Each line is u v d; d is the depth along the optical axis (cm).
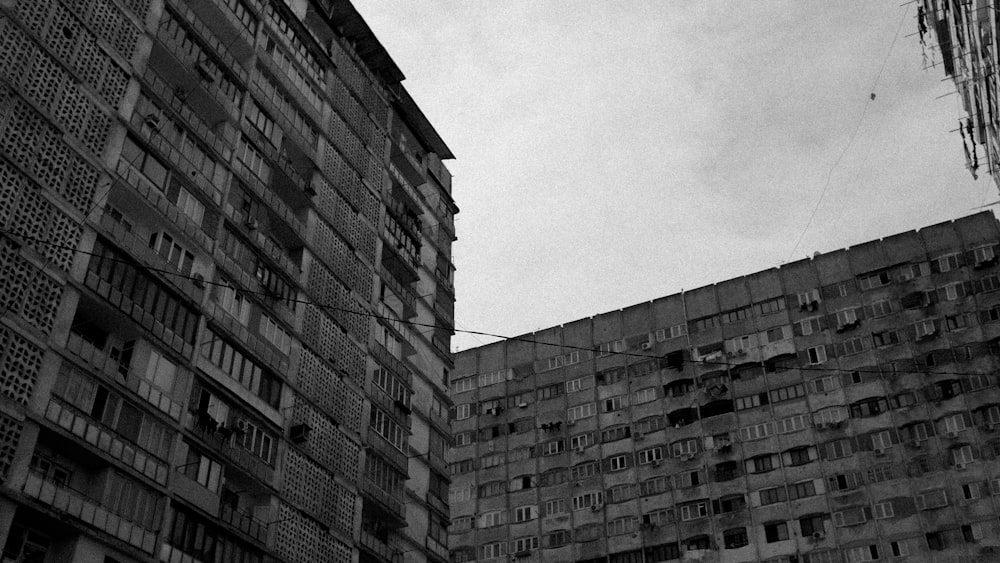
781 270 7038
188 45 3731
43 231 2847
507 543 6856
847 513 5956
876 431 6138
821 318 6706
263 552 3384
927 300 6444
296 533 3581
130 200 3231
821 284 6831
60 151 2983
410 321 5003
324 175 4472
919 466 5922
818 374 6506
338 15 5119
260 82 4156
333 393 4056
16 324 2675
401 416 4566
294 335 3916
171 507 3044
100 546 2727
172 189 3419
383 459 4300
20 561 2545
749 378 6712
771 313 6894
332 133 4650
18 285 2717
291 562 3506
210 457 3266
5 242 2717
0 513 2473
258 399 3594
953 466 5825
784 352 6681
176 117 3531
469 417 7531
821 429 6291
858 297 6662
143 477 2930
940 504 5753
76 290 2900
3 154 2786
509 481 7106
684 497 6469
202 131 3669
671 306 7319
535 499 6944
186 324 3303
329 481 3862
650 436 6806
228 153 3791
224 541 3238
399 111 5484
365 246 4659
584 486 6838
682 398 6844
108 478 2812
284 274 3938
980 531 5588
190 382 3241
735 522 6231
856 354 6462
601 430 7012
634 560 6412
